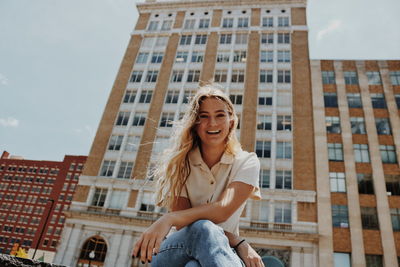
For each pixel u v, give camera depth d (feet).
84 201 87.30
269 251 72.13
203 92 6.52
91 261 78.13
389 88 92.94
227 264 3.39
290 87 96.43
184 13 122.93
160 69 109.81
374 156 82.74
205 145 6.44
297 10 112.98
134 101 104.12
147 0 129.49
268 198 79.20
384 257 69.41
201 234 3.73
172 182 6.33
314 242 71.56
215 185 6.14
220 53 109.50
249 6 117.60
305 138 86.53
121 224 81.15
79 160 269.64
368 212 75.61
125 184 88.22
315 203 77.05
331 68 98.22
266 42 108.06
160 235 3.90
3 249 246.27
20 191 274.57
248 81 99.86
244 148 87.35
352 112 90.38
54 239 236.02
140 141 95.76
